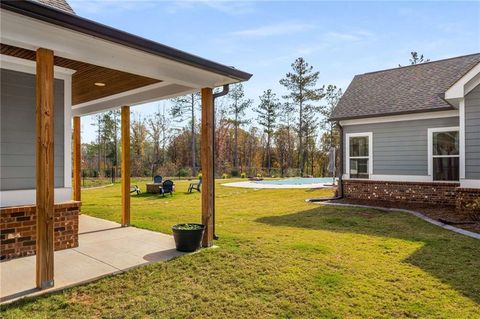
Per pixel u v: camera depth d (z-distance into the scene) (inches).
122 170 309.4
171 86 265.0
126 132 313.1
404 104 434.6
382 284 155.8
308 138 1473.9
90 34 148.1
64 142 236.8
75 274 169.9
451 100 341.4
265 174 1325.0
